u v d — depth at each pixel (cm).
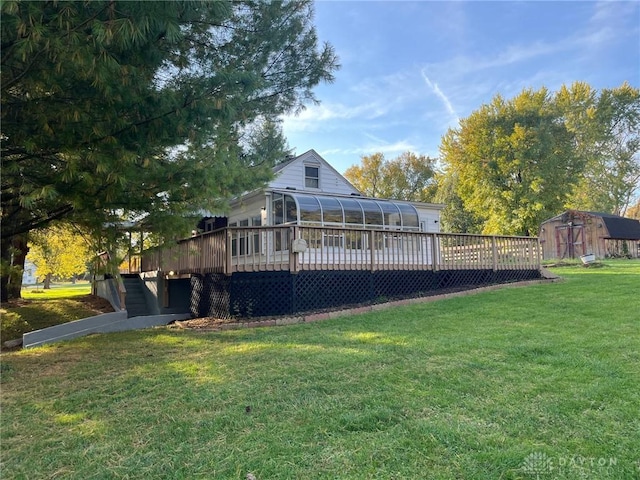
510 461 264
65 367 553
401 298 952
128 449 309
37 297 1670
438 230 1593
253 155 864
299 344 584
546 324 625
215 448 303
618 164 3581
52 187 396
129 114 454
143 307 1434
